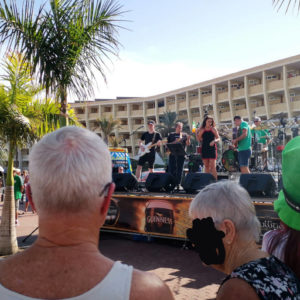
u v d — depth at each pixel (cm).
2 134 637
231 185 142
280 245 149
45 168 91
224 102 4541
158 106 5775
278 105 3916
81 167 91
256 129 1188
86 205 92
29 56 539
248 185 609
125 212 744
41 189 91
